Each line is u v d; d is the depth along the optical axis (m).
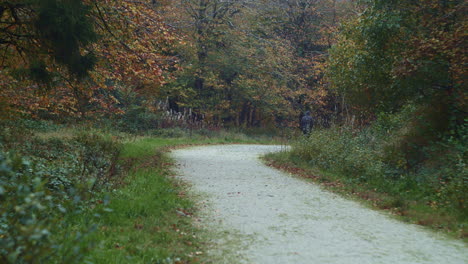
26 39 9.96
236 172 12.30
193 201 7.91
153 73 13.77
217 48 36.78
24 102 14.91
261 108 39.56
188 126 30.94
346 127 16.16
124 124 25.61
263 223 6.37
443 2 11.05
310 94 36.22
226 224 6.26
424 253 5.05
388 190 9.38
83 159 9.30
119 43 13.12
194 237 5.49
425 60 10.62
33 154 10.41
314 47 43.12
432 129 10.84
